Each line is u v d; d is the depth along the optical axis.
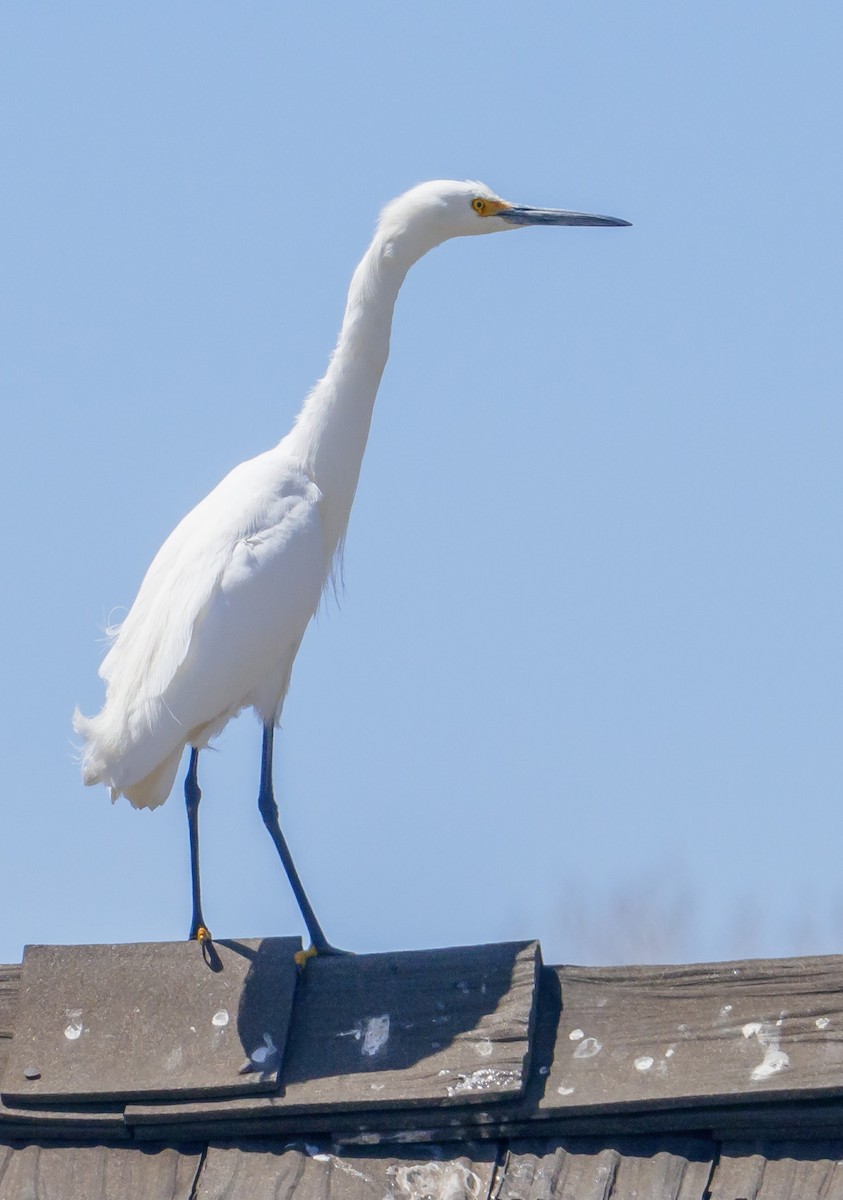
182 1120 6.71
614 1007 6.82
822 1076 6.21
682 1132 6.41
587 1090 6.47
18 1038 7.14
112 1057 6.98
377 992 7.11
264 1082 6.70
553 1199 6.23
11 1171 6.77
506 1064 6.54
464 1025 6.80
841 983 6.52
